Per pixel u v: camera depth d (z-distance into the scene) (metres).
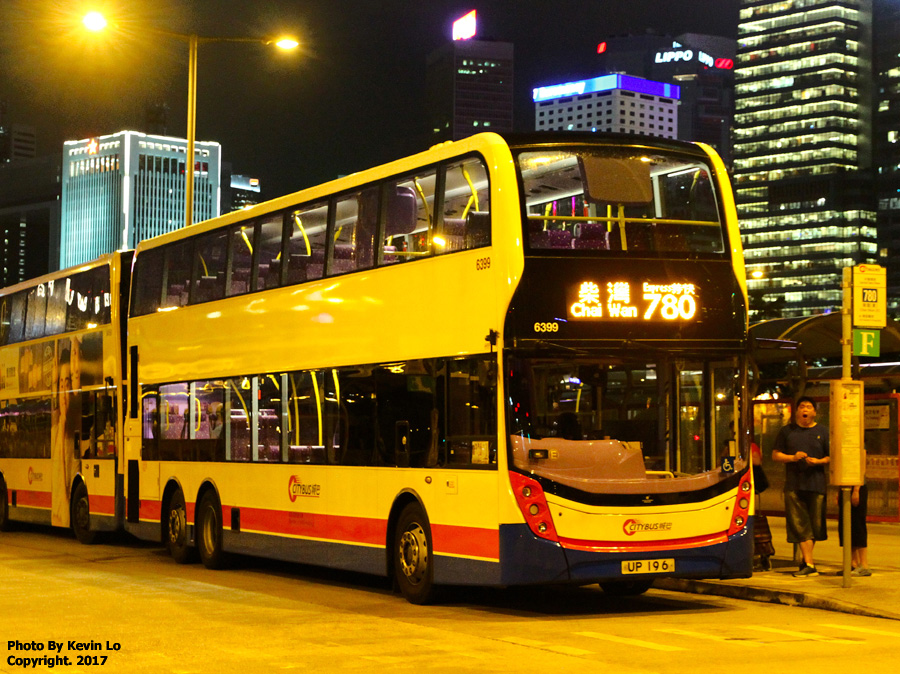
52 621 11.90
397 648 9.98
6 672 8.96
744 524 12.27
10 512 27.52
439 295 12.97
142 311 21.25
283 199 16.75
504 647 10.00
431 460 12.91
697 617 12.11
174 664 9.24
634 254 12.30
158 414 20.39
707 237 12.69
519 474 11.67
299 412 15.93
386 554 13.77
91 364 23.25
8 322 28.22
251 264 17.55
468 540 12.23
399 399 13.62
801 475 14.55
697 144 13.03
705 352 12.38
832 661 9.16
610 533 11.75
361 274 14.59
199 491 18.73
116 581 16.34
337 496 14.88
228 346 18.03
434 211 13.23
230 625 11.54
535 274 11.98
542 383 11.86
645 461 12.02
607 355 12.04
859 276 13.31
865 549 14.46
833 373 22.77
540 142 12.33
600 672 8.69
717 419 12.34
